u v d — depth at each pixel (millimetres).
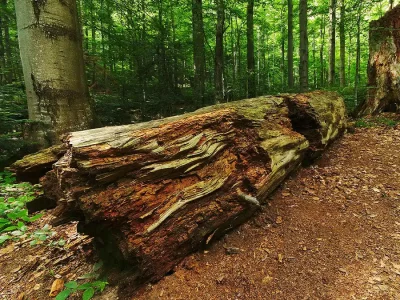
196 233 2527
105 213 2078
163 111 8789
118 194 2137
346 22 8938
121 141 2199
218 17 9102
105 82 11297
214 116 2906
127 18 9656
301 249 2660
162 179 2414
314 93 5512
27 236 3350
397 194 3463
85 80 5141
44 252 3055
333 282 2277
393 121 6512
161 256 2336
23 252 3117
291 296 2180
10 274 2793
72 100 4785
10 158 4516
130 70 9812
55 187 2689
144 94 8633
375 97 7547
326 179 3996
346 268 2410
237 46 14633
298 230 2938
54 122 4625
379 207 3242
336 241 2742
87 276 2520
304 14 8523
